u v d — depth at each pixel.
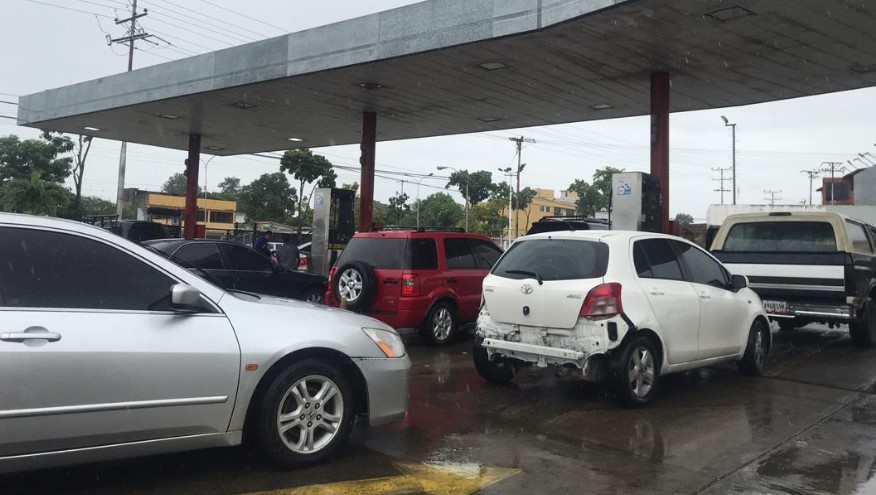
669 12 10.05
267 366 4.40
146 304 4.19
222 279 11.21
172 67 16.31
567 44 11.66
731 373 8.28
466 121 18.73
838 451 5.26
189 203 22.08
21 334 3.68
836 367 8.65
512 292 6.72
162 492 4.19
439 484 4.44
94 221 22.73
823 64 12.68
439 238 10.25
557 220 15.56
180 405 4.11
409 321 9.60
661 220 13.09
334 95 15.86
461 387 7.35
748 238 10.34
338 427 4.76
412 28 12.28
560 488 4.42
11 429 3.62
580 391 7.17
